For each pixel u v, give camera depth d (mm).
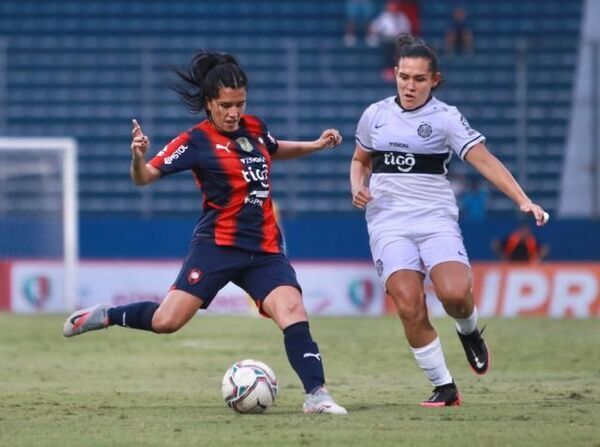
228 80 27516
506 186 28719
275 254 28484
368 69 112812
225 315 76875
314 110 110000
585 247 94250
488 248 93812
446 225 29766
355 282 84438
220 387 36219
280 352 49625
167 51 113000
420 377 39781
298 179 105625
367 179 31500
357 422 26547
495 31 116688
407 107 29750
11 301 84500
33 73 111312
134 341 54844
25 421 27297
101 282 86062
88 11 115375
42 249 88062
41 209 88062
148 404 31219
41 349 50750
